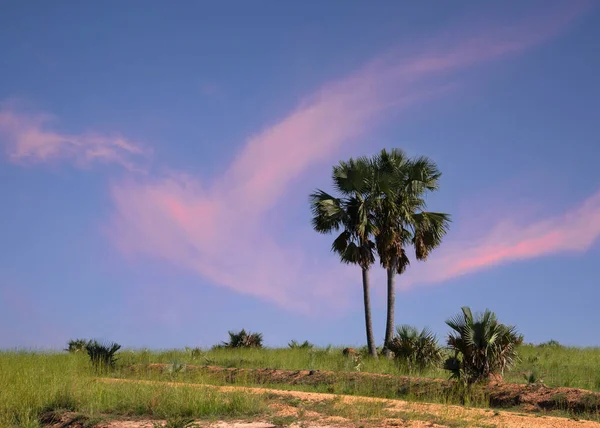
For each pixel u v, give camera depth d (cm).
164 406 1030
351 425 911
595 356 2264
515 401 1348
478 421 1000
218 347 2830
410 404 1180
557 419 1070
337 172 2777
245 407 1025
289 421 924
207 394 1084
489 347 1552
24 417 1003
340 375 1744
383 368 2027
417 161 2788
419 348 2038
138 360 2258
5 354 2003
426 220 2758
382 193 2727
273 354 2438
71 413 1021
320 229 2769
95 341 2061
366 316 2677
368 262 2700
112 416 1005
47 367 1705
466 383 1497
